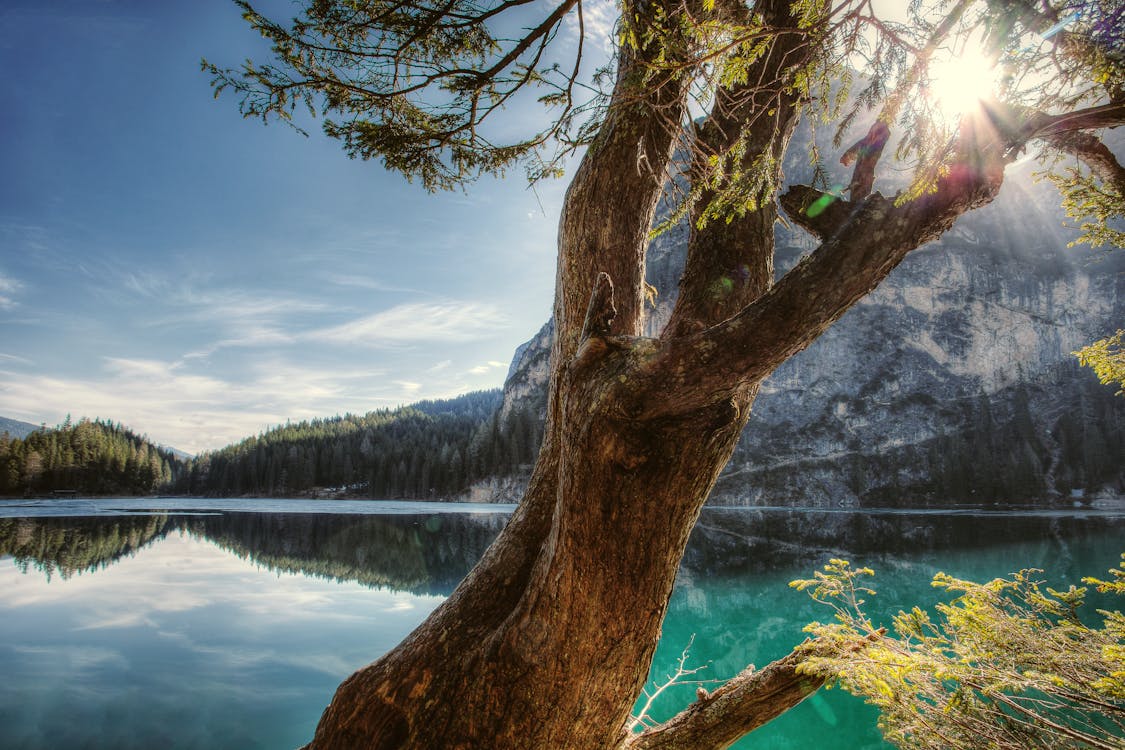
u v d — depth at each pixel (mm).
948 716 2348
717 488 89625
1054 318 94125
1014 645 2479
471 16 2049
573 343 2090
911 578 16438
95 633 10266
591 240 2125
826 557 22031
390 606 12664
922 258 101375
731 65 1523
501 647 1717
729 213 1782
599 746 1757
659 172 2115
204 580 15555
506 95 2258
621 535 1459
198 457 109750
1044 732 2262
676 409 1348
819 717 6758
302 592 14164
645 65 1609
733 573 17984
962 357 95562
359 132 2451
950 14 1254
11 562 17688
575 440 1478
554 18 2023
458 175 2625
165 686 7711
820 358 99938
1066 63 1235
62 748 5934
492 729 1691
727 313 1768
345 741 1915
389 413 152125
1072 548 25156
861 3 1394
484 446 92562
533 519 2061
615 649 1582
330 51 2258
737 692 2508
